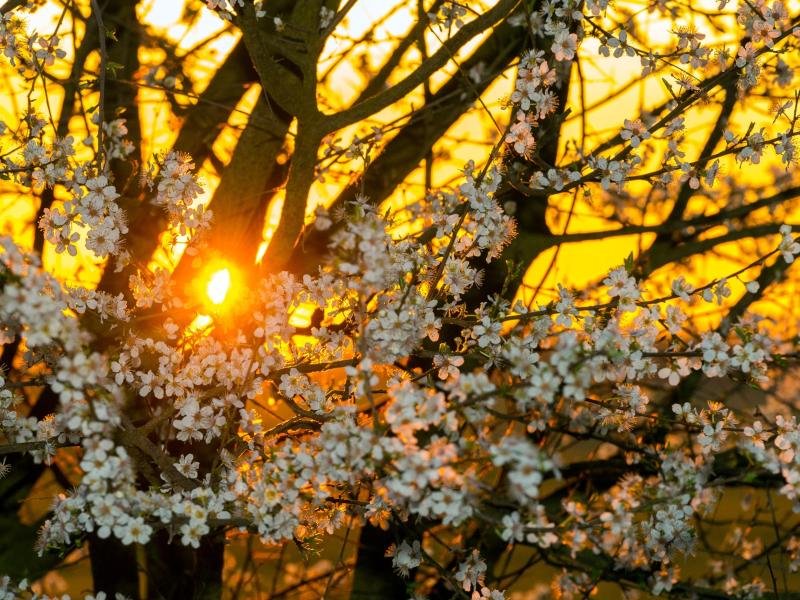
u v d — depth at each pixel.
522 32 4.87
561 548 3.94
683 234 5.68
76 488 3.06
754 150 3.42
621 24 3.55
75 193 3.24
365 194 4.90
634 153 3.54
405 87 3.74
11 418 3.41
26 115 3.60
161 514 2.82
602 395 4.55
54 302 2.62
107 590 5.13
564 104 4.76
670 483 2.98
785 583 4.49
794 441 2.81
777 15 3.56
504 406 3.51
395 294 3.32
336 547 5.74
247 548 5.59
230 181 4.57
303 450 2.88
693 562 5.23
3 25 3.53
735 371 3.12
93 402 2.62
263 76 3.70
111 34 3.37
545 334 3.36
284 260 3.98
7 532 5.12
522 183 3.56
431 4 4.98
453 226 3.44
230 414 3.31
